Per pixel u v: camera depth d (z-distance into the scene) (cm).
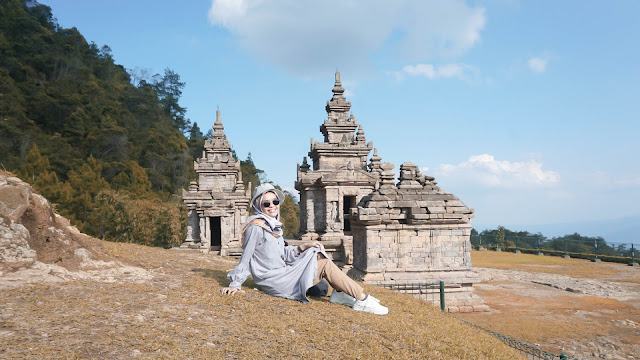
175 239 5028
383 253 1978
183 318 673
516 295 2350
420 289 1902
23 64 8700
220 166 3975
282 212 8319
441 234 2022
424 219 1967
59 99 8519
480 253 4806
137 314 659
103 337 547
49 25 10906
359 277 1986
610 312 1947
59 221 1030
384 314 923
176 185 9681
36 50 9012
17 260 792
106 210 4806
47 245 875
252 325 694
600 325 1714
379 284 1911
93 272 879
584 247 4506
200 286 903
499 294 2378
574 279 2886
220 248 3547
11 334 522
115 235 4822
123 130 8869
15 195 860
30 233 859
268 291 909
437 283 1948
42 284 741
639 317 1862
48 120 8369
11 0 9650
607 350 1415
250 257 907
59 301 666
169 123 11988
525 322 1734
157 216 5288
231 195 3616
